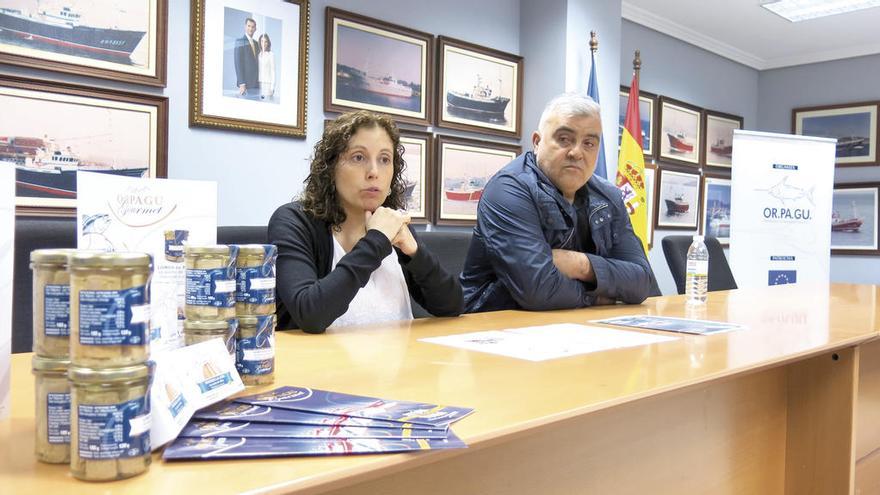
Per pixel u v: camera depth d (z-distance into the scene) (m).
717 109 5.71
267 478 0.49
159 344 0.72
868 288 2.62
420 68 3.36
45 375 0.51
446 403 0.71
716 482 1.31
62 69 2.27
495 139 3.74
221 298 0.71
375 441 0.56
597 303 1.83
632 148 3.80
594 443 1.01
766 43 5.55
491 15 3.70
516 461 0.88
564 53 3.61
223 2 2.66
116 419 0.48
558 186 1.90
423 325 1.37
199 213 0.83
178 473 0.49
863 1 4.57
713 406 1.30
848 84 5.71
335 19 3.01
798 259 3.95
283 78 2.85
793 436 1.51
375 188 1.49
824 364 1.45
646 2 4.67
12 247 0.65
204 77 2.62
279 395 0.71
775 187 3.88
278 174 2.89
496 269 1.80
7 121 2.18
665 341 1.16
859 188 5.62
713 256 2.99
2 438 0.58
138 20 2.44
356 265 1.29
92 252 0.50
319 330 1.24
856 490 1.56
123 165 2.42
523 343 1.12
